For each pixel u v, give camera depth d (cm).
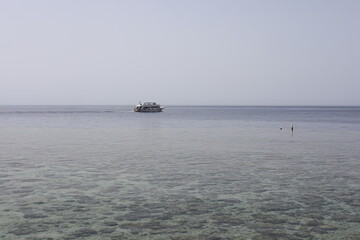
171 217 1519
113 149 3841
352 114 18800
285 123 9769
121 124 9112
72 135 5722
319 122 10344
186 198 1812
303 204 1703
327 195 1866
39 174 2411
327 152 3603
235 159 3122
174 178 2291
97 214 1556
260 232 1352
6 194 1875
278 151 3681
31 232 1352
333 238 1294
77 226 1414
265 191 1952
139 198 1808
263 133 6238
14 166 2733
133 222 1459
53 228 1394
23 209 1620
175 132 6475
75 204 1702
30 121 10538
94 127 7881
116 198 1808
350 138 5203
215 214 1558
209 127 8000
